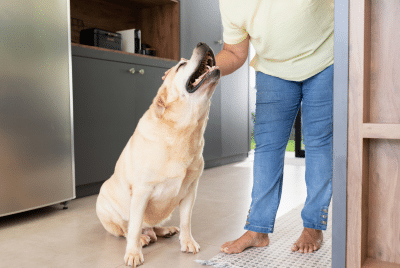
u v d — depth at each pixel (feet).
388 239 2.89
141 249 4.58
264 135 4.88
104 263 4.43
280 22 4.27
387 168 2.86
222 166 12.90
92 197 8.24
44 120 6.59
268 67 4.81
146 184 4.39
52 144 6.77
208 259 4.55
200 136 4.48
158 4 11.43
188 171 4.61
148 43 11.82
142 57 9.59
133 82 9.34
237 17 4.50
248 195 8.27
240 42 4.85
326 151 4.76
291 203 7.52
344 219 2.69
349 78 2.63
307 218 4.91
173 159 4.34
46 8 6.52
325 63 4.52
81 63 7.97
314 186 4.83
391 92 2.81
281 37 4.37
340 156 2.69
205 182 9.84
